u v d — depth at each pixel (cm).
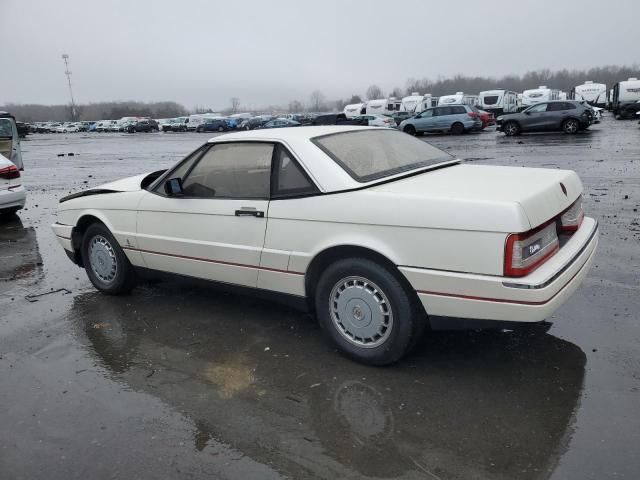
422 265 314
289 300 384
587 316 411
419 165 394
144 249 459
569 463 255
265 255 377
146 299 495
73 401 327
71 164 2133
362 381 336
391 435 282
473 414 297
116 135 5856
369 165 368
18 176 900
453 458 262
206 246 409
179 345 398
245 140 393
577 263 330
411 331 332
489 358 358
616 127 2625
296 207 358
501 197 303
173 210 427
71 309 479
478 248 297
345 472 256
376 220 325
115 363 374
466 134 2816
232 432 290
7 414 315
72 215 515
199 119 6016
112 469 264
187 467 264
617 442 268
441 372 343
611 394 309
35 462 272
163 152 2670
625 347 362
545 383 324
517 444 271
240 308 462
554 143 1934
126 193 470
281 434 287
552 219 326
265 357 373
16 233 811
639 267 512
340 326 362
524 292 288
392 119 3422
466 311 308
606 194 886
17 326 445
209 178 411
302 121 4491
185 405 318
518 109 3753
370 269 333
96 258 506
